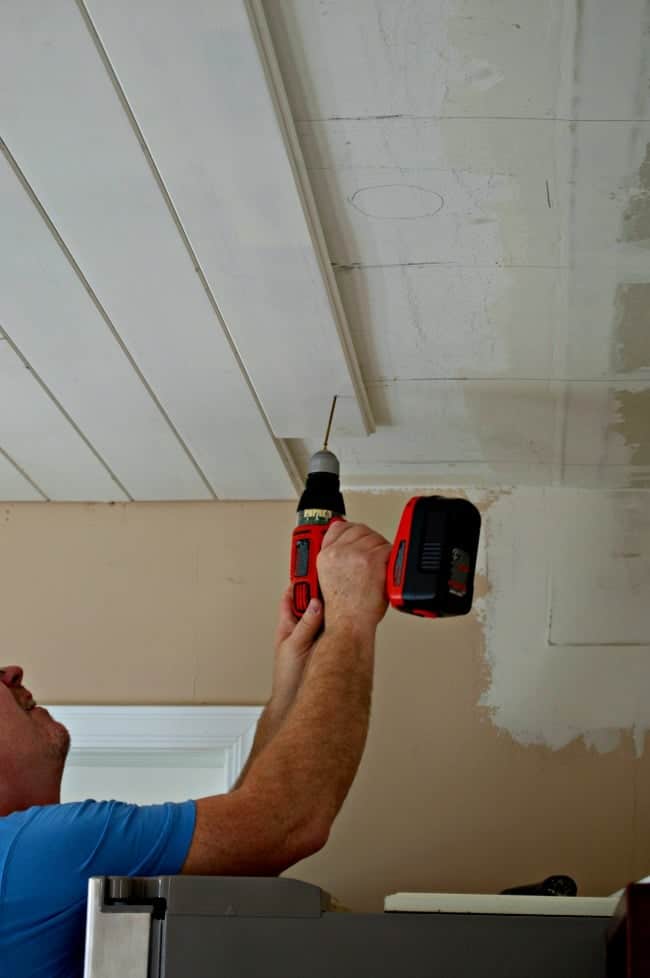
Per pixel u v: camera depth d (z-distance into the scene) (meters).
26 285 1.79
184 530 2.70
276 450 2.39
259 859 1.20
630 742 2.45
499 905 1.14
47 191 1.56
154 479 2.58
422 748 2.47
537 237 1.67
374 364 2.07
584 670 2.50
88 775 2.57
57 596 2.68
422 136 1.47
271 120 1.40
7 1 1.24
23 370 2.07
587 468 2.50
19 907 1.15
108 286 1.79
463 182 1.55
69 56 1.32
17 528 2.73
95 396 2.17
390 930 1.08
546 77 1.36
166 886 1.08
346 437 2.36
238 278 1.75
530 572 2.58
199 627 2.62
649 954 0.96
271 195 1.54
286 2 1.26
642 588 2.54
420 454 2.47
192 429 2.30
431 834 2.41
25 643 2.64
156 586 2.66
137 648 2.62
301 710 1.31
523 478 2.59
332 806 1.25
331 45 1.32
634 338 1.93
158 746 2.51
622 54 1.31
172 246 1.67
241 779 1.41
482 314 1.89
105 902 1.07
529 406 2.22
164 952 1.06
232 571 2.66
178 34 1.27
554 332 1.93
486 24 1.28
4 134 1.45
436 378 2.12
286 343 1.94
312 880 2.38
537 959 1.08
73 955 1.19
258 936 1.07
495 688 2.51
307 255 1.68
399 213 1.63
